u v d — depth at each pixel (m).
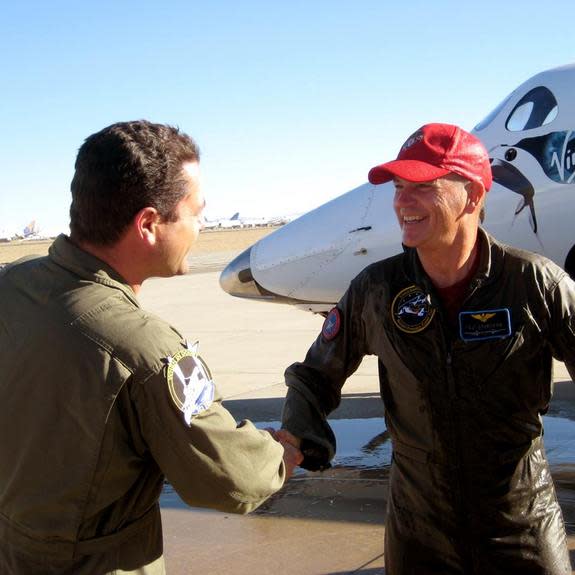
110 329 1.59
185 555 4.08
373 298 2.21
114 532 1.65
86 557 1.62
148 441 1.62
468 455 2.11
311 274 6.11
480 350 2.05
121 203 1.64
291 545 4.11
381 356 2.21
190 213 1.76
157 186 1.66
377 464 5.54
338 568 3.78
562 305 2.06
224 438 1.69
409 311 2.12
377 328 2.20
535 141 5.20
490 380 2.07
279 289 6.34
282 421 2.39
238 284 6.71
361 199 6.05
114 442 1.58
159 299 22.16
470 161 2.04
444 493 2.14
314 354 2.43
